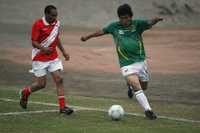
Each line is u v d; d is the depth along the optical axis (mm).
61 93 37219
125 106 42062
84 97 47406
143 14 140500
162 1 145625
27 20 132000
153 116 35781
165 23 133875
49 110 39125
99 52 82938
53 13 36250
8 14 134125
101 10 139875
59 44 37531
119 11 36250
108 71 64625
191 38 104125
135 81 36000
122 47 36344
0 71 64375
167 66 68875
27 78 59594
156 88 52312
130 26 36469
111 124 33781
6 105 41281
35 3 142500
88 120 35219
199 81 56531
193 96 48219
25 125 33250
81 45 91750
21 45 91938
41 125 33281
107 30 36906
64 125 33281
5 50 85062
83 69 66062
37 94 48094
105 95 48750
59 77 37094
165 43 96688
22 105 38875
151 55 80438
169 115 38438
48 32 36531
